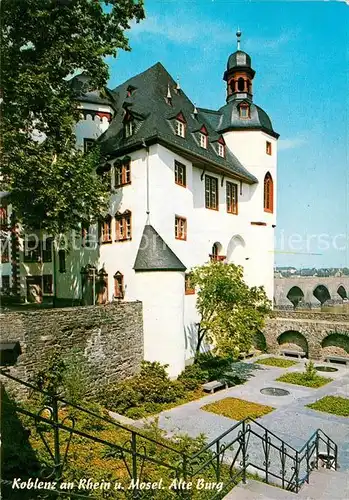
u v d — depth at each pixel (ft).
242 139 90.68
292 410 46.44
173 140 63.62
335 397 51.55
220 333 57.36
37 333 39.68
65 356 42.37
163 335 54.80
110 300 67.92
